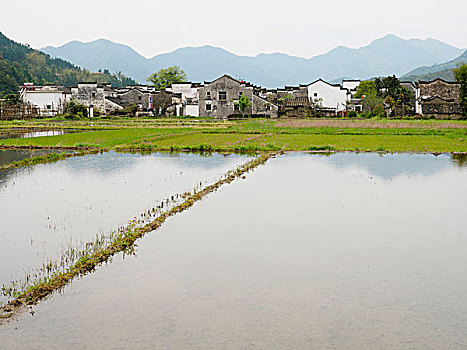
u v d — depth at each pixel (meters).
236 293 10.48
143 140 45.03
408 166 28.81
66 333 8.84
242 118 88.31
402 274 11.59
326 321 9.29
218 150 38.22
